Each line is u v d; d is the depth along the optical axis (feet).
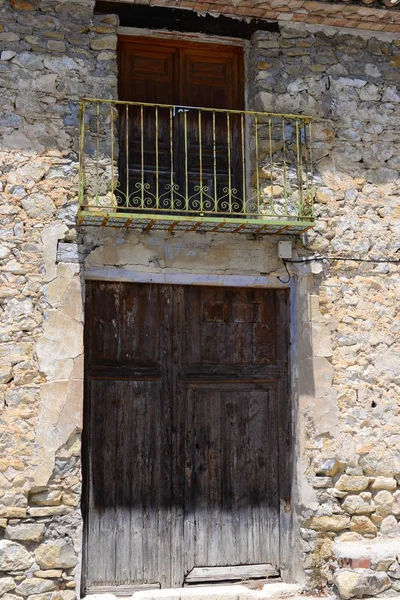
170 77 19.57
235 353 18.88
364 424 18.49
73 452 16.87
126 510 17.76
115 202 17.56
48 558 16.43
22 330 16.97
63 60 18.02
